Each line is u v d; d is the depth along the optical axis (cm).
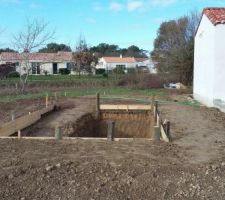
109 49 10488
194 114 1812
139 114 1991
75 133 1503
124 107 1994
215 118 1695
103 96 2684
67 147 1019
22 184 745
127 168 838
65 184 746
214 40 1975
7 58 5653
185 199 699
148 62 7762
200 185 762
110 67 7431
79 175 790
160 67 4397
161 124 1348
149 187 744
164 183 765
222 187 757
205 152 1035
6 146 1025
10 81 3616
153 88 3622
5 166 842
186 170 847
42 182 754
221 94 2003
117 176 789
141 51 10306
